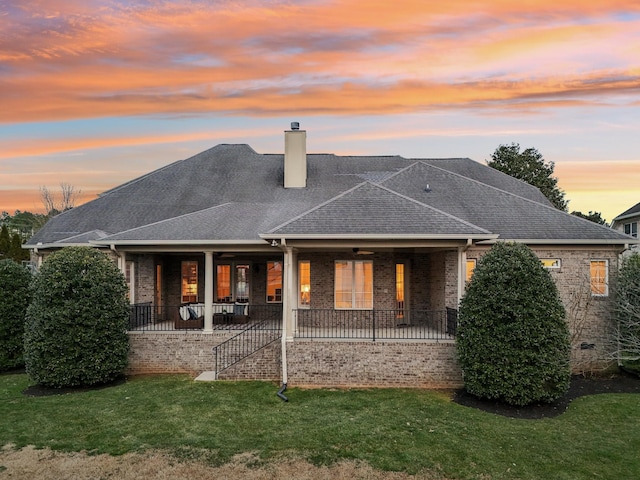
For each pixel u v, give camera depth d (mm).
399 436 8531
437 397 11102
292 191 18297
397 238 12031
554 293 10594
